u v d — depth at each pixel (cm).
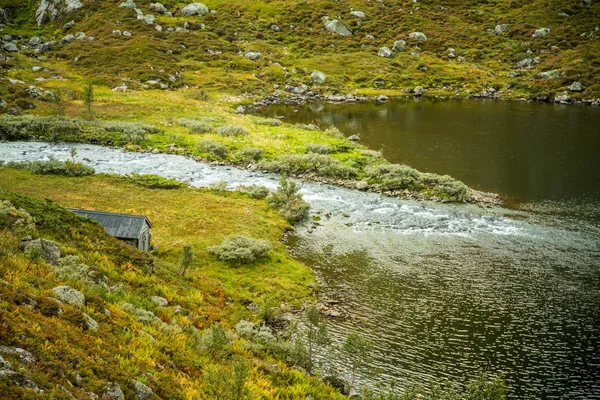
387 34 17912
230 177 6788
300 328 3372
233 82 13700
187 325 2694
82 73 13162
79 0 17800
